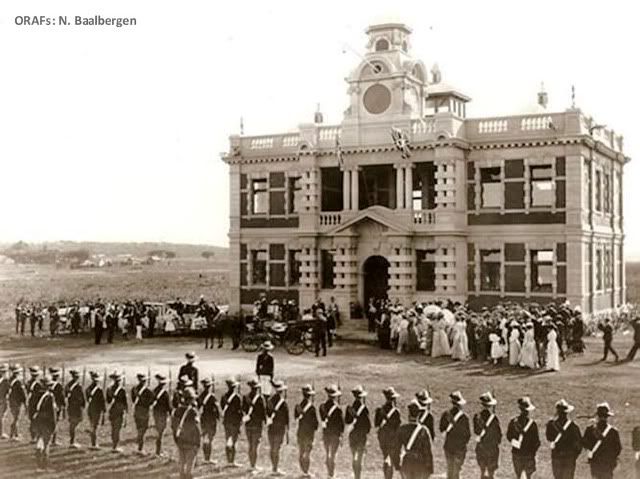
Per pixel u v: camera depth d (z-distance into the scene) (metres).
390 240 44.16
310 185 47.62
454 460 15.38
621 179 53.34
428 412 15.58
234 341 37.62
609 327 32.41
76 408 20.27
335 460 18.64
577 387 26.34
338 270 45.78
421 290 45.53
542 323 30.98
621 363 31.75
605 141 48.16
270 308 47.12
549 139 41.78
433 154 44.00
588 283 43.56
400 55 46.53
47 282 84.56
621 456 18.09
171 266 109.56
